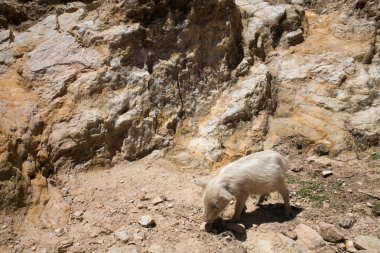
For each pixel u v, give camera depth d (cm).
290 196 642
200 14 830
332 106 821
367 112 816
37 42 790
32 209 569
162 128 752
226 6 847
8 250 504
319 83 859
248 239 539
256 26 922
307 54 915
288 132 790
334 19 991
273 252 517
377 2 979
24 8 884
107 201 604
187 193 632
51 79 728
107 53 761
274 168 574
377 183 679
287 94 848
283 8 953
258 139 767
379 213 599
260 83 823
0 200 548
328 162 736
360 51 910
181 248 519
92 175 666
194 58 810
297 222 576
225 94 816
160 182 657
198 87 808
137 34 779
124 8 793
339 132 785
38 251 507
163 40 802
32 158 626
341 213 602
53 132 677
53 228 550
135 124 723
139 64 780
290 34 934
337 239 537
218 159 717
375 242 531
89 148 684
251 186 564
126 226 554
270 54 918
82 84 724
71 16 855
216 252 513
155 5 799
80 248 514
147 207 592
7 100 685
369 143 782
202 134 750
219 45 836
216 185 541
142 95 750
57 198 597
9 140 600
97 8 839
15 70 746
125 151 709
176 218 573
